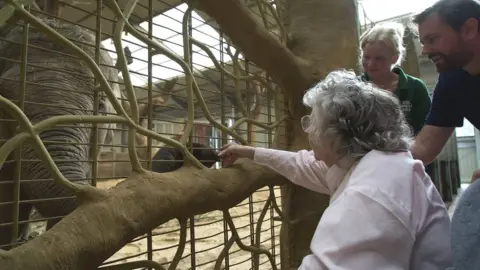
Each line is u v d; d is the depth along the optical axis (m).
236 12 1.75
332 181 1.28
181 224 1.46
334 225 0.95
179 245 1.48
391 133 1.12
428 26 1.34
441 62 1.36
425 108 2.19
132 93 1.32
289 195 2.34
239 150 1.77
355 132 1.12
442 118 1.61
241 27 1.82
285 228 2.37
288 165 1.71
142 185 1.23
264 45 1.94
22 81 1.07
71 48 1.12
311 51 2.45
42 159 1.03
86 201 1.10
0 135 1.90
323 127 1.15
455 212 0.87
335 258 0.91
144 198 1.20
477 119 1.49
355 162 1.15
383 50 2.14
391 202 0.95
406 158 1.09
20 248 0.90
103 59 2.69
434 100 1.64
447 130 1.62
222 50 1.95
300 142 2.31
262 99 2.40
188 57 1.63
